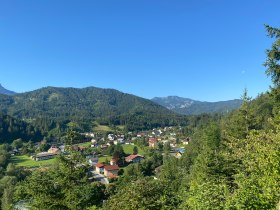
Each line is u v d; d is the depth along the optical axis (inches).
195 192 506.9
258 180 445.4
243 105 1095.6
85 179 643.5
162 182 819.4
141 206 746.8
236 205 411.5
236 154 705.6
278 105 760.3
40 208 605.9
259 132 619.5
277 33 738.8
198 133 3368.6
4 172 3543.3
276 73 753.0
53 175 635.5
